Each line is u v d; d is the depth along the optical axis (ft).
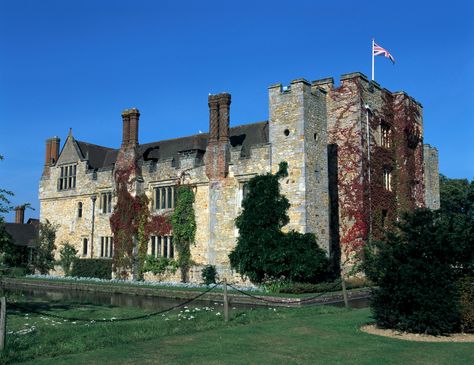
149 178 126.62
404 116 124.88
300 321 54.29
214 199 112.88
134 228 125.70
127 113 130.93
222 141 112.88
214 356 37.86
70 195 146.61
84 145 153.69
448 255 47.62
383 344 42.50
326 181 105.91
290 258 95.55
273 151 104.42
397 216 121.29
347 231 110.22
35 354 38.29
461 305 46.91
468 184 210.18
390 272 48.42
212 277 109.81
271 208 100.22
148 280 122.52
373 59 120.98
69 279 127.34
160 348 40.47
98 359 36.88
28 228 183.52
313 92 105.40
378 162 117.08
